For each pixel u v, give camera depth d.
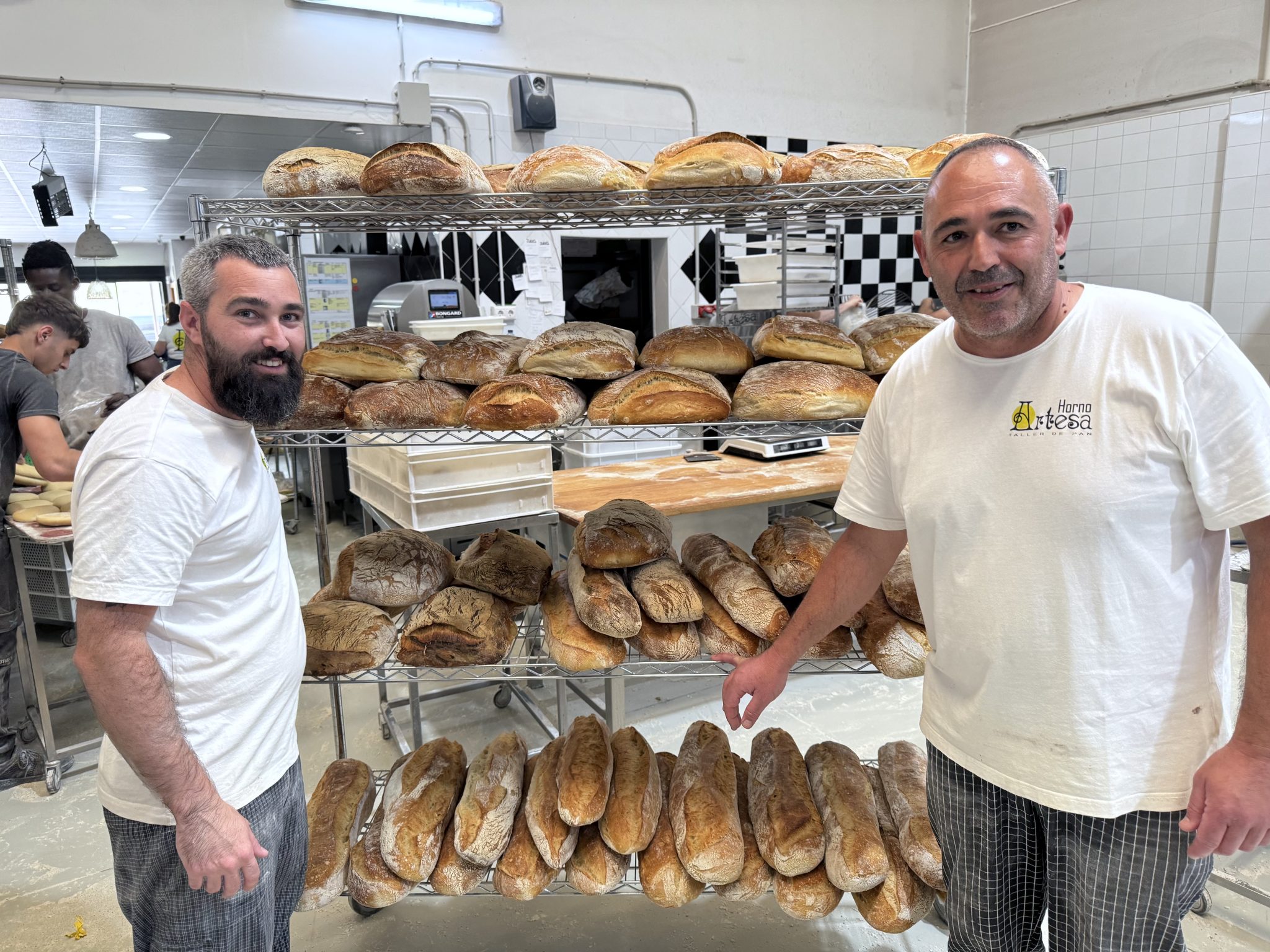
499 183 1.56
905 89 5.30
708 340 1.48
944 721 1.25
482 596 1.65
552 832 1.52
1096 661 1.05
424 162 1.34
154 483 1.04
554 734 2.64
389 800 1.67
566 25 4.30
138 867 1.20
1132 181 4.68
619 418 1.37
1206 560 1.06
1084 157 4.90
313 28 3.75
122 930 1.86
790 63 4.91
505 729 2.73
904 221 5.36
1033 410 1.06
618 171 1.39
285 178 1.42
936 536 1.16
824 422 1.44
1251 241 4.21
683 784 1.67
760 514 2.91
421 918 1.91
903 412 1.21
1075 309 1.06
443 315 4.07
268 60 3.69
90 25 3.36
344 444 1.47
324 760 2.59
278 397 1.13
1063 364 1.05
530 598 1.70
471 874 1.55
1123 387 1.01
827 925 1.87
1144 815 1.08
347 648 1.48
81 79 3.38
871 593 1.39
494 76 4.19
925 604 1.24
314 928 1.88
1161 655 1.05
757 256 3.30
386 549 1.73
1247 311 4.28
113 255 5.71
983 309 1.00
